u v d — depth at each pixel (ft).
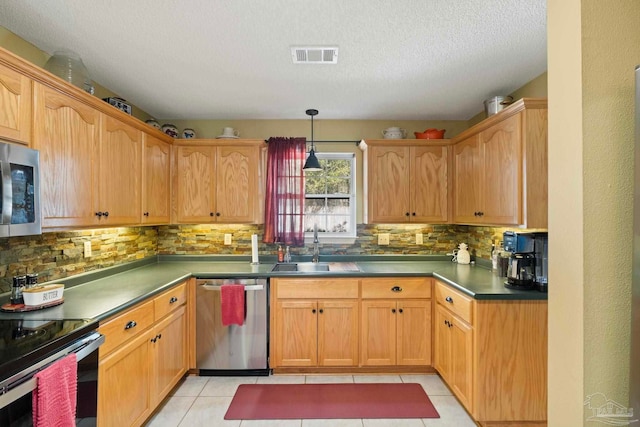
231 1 5.34
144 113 10.73
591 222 3.21
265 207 11.34
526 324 7.07
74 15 5.67
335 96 9.42
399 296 9.54
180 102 9.86
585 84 3.22
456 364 8.05
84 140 6.57
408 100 9.73
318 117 11.43
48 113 5.65
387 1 5.35
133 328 6.56
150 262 11.03
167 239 11.57
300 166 11.31
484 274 9.18
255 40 6.49
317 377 9.50
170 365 8.21
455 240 11.80
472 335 7.25
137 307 6.72
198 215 10.71
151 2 5.35
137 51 6.88
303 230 11.28
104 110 7.17
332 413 7.75
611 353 3.20
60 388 4.27
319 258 11.61
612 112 3.23
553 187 3.59
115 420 5.97
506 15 5.72
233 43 6.59
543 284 7.16
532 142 6.98
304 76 8.09
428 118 11.50
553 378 3.59
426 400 8.30
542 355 7.06
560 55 3.48
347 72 7.88
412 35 6.33
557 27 3.52
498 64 7.48
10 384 3.68
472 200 9.39
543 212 6.98
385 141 10.69
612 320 3.20
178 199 10.67
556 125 3.55
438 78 8.20
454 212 10.61
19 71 5.08
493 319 7.05
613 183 3.22
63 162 6.00
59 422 4.23
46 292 5.92
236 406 8.03
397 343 9.53
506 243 7.86
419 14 5.69
